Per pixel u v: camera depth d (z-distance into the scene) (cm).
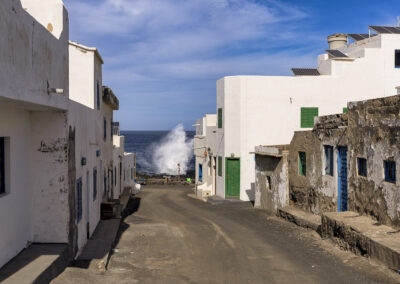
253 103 2611
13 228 795
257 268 972
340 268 936
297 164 1717
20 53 621
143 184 4472
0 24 546
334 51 2806
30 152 886
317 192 1539
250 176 2627
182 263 1026
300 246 1172
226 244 1247
